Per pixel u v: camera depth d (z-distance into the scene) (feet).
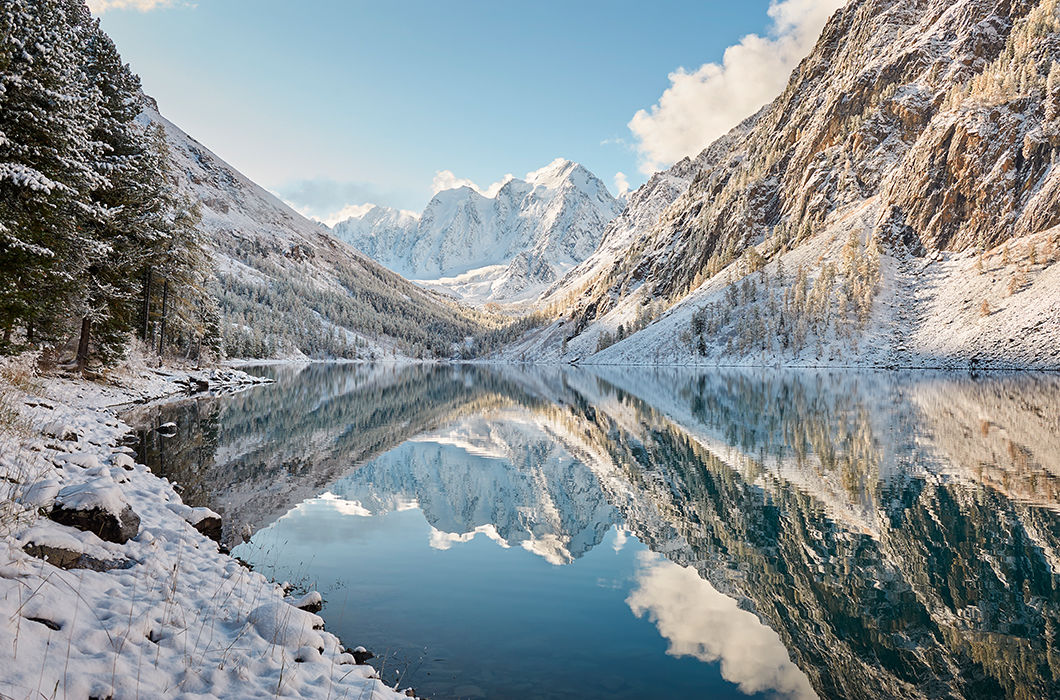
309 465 70.03
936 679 24.50
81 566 23.26
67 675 14.80
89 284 93.61
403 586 33.96
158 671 16.92
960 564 37.32
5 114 56.65
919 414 111.34
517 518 49.93
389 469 71.10
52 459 37.35
